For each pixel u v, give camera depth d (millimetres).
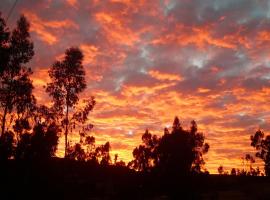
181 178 47844
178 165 48344
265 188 62438
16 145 40781
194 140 49875
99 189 52344
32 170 40031
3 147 39312
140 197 50438
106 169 66375
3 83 40688
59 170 43844
